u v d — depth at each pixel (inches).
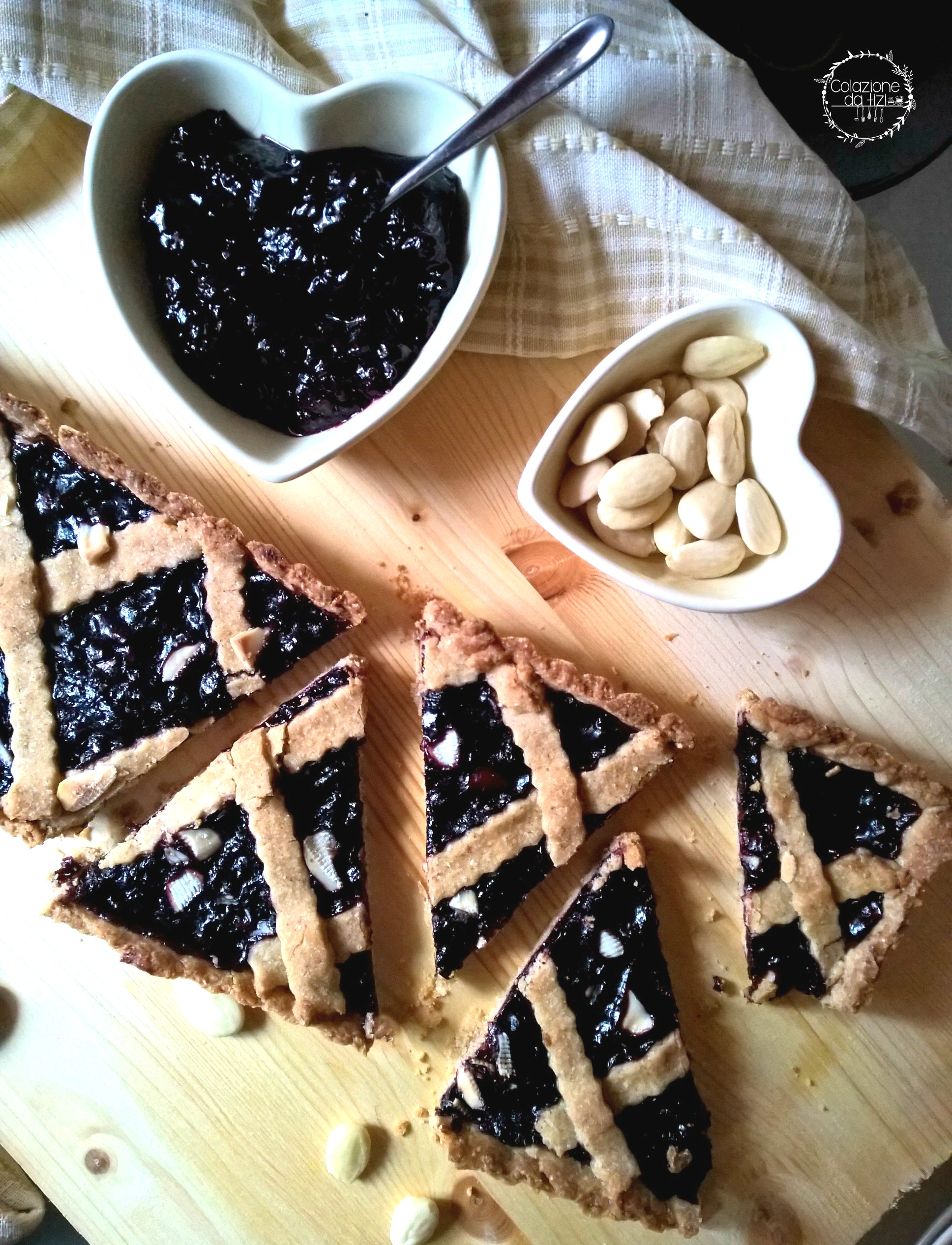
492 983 13.8
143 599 12.7
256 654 12.7
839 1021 13.8
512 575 13.5
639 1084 13.0
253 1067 13.9
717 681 13.6
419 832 13.7
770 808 13.0
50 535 12.8
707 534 12.4
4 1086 13.9
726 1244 13.8
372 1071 13.9
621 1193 12.9
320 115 11.4
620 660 13.6
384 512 13.5
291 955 12.7
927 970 13.8
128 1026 13.9
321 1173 13.9
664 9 12.6
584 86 12.3
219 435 11.7
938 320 17.2
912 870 13.0
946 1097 13.7
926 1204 17.1
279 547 13.5
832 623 13.5
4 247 13.2
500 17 12.6
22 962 14.0
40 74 12.2
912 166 16.1
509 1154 13.3
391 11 12.4
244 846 13.0
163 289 11.8
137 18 12.3
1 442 12.6
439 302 11.7
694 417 12.4
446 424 13.4
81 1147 14.0
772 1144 13.8
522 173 12.4
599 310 13.0
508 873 12.9
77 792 12.7
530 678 12.7
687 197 12.3
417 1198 13.8
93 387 13.4
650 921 13.1
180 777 13.6
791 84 15.7
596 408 12.3
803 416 12.0
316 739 12.8
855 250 12.9
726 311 11.9
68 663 12.8
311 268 11.2
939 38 15.4
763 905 13.1
